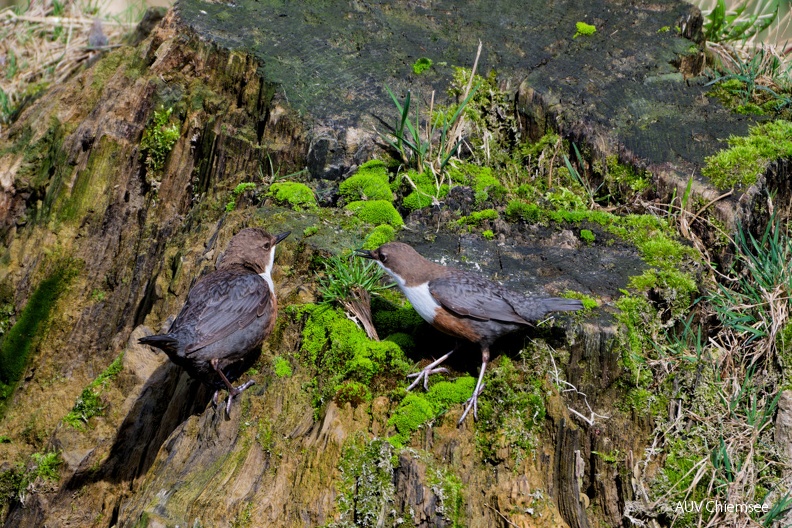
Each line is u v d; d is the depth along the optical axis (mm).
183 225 11000
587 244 9555
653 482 8008
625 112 11164
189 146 11289
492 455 7789
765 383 8844
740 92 11609
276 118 11062
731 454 8273
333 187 10641
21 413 10883
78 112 12070
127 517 7816
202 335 8156
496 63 12078
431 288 7930
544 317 8164
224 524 7359
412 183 10375
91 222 11141
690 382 8336
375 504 7398
